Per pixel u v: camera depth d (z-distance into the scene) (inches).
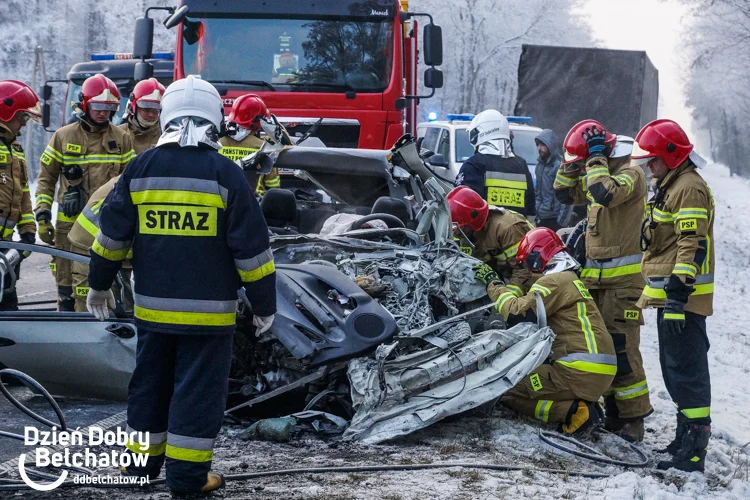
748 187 1990.7
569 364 238.4
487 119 324.2
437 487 185.3
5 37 1487.5
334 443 215.5
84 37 1497.3
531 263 247.9
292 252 259.1
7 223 307.7
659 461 230.5
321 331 226.7
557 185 271.3
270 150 309.6
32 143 1414.9
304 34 455.5
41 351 232.4
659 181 230.2
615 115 794.8
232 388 242.7
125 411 235.5
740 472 232.2
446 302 249.0
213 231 166.4
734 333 482.0
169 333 166.4
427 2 1497.3
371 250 262.2
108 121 313.1
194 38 453.7
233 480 183.5
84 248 270.5
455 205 271.1
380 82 456.8
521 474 201.8
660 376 350.9
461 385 227.8
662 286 227.9
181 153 168.1
